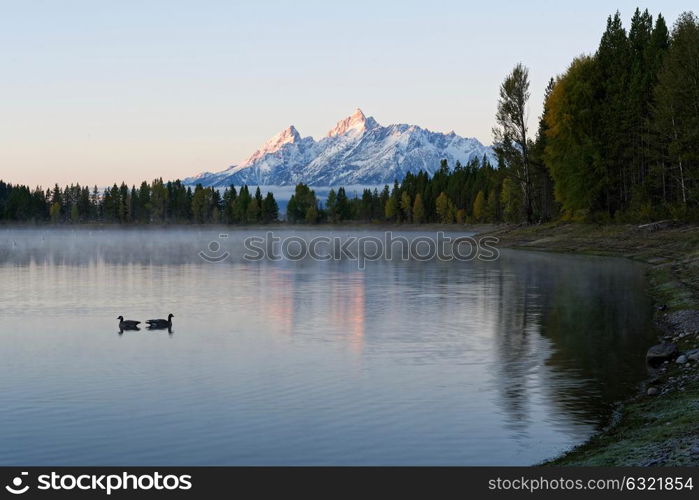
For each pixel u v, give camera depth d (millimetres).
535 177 125562
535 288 54375
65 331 37688
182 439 19609
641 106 93688
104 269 81375
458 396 23594
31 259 101438
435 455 18156
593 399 22938
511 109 120062
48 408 22719
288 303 48000
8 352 31891
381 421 21016
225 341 34094
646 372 26422
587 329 35844
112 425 20891
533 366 27797
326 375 26766
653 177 93562
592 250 88375
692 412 19562
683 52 82000
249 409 22391
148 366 28719
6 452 18781
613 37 104500
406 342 33219
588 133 103000
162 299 51281
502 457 17938
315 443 19172
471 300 48156
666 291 47250
